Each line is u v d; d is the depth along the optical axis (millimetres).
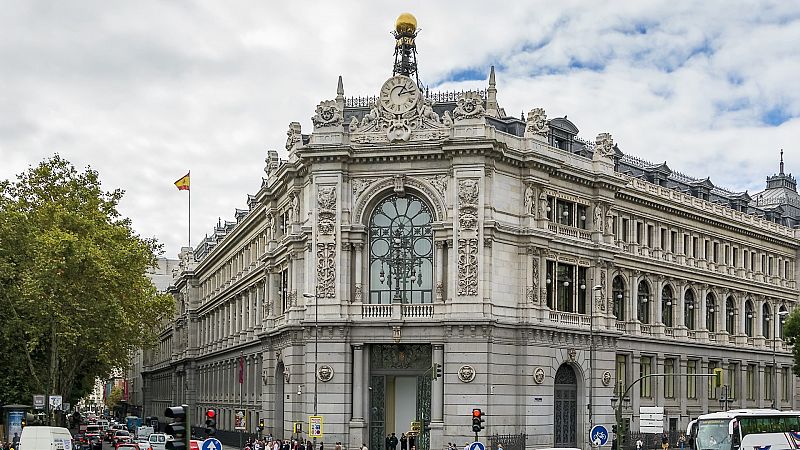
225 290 127500
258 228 108500
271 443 79125
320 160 82812
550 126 91438
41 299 83062
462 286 79312
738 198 120875
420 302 81938
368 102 90438
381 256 83000
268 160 103062
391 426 81625
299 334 85188
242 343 111625
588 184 91750
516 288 83312
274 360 94312
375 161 82688
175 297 172125
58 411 89812
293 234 86875
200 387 149375
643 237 100125
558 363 86000
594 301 90688
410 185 82188
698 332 108312
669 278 103625
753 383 118375
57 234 83062
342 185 82500
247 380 110688
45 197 91875
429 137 81812
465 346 78812
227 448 101000
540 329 83438
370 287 82875
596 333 89562
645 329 99250
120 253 87812
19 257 86938
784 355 124250
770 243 123875
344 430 80062
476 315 78500
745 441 69000
